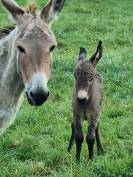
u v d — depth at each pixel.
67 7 25.84
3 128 7.47
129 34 20.84
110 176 7.95
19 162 8.52
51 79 13.58
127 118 10.98
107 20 23.38
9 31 7.54
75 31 21.27
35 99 6.03
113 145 9.41
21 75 6.56
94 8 26.06
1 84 7.23
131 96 12.55
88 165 8.26
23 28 6.36
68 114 11.20
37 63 6.10
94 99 8.43
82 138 8.52
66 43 19.23
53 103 11.95
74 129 8.77
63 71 14.23
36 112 11.13
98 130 9.15
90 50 18.36
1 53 7.27
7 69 7.12
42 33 6.26
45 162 8.62
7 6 6.54
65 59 15.28
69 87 13.16
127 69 14.60
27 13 6.57
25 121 10.72
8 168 8.23
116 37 20.30
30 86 6.08
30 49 6.14
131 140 9.52
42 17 6.54
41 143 9.34
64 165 8.43
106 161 8.25
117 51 17.86
